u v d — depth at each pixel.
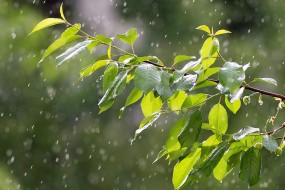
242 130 3.91
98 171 14.02
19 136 13.93
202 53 4.20
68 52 3.89
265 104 13.27
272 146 3.88
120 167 13.95
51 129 13.93
